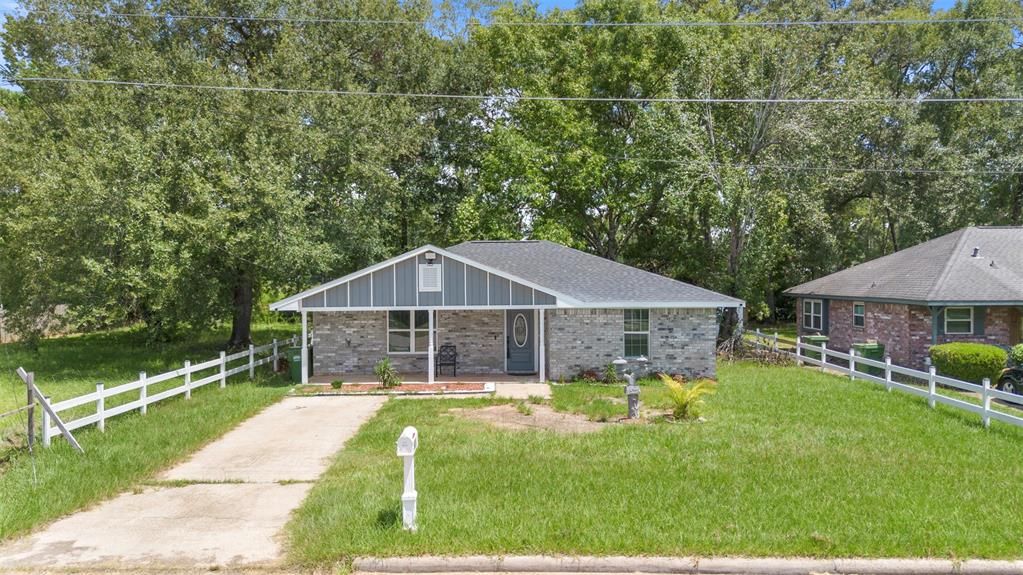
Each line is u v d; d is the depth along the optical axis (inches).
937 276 832.9
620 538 264.7
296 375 761.0
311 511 303.6
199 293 882.1
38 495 324.8
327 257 905.5
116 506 321.4
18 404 608.4
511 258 884.6
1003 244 903.1
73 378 792.9
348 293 724.0
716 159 1132.5
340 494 323.6
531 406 593.9
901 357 867.4
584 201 1348.4
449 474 357.7
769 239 1131.3
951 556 253.4
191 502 326.6
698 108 1147.3
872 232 1537.9
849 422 506.9
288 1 1091.9
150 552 265.9
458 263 727.1
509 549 259.1
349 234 989.8
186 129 848.9
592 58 1373.0
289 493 340.5
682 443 431.2
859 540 263.9
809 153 1073.5
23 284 929.5
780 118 1071.6
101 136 829.2
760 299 1234.6
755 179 1073.5
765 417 527.2
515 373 815.7
